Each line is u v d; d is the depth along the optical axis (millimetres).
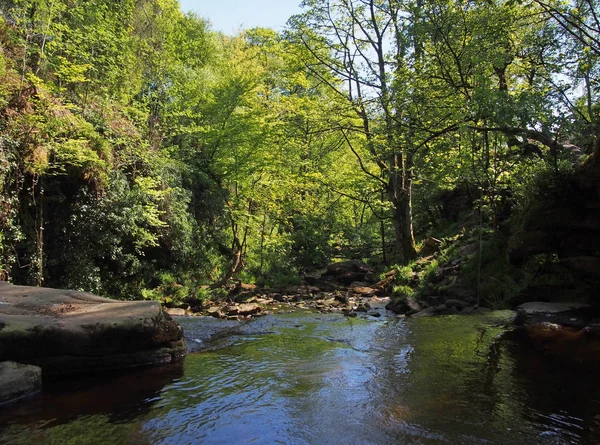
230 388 5781
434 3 12180
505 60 11711
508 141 12820
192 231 19609
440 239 20188
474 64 11016
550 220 8906
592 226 8266
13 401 5246
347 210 29766
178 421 4711
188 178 20188
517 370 6152
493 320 9875
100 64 17031
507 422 4496
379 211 24312
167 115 20422
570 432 4270
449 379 5871
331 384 5871
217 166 20547
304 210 23641
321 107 18719
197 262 19125
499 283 12461
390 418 4676
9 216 11023
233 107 20609
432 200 24250
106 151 14312
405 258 19359
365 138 19531
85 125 13336
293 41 19266
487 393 5312
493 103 8836
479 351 7215
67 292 7941
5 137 10703
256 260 22609
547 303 10219
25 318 6184
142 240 15078
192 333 9305
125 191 14938
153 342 6922
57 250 12734
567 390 5348
